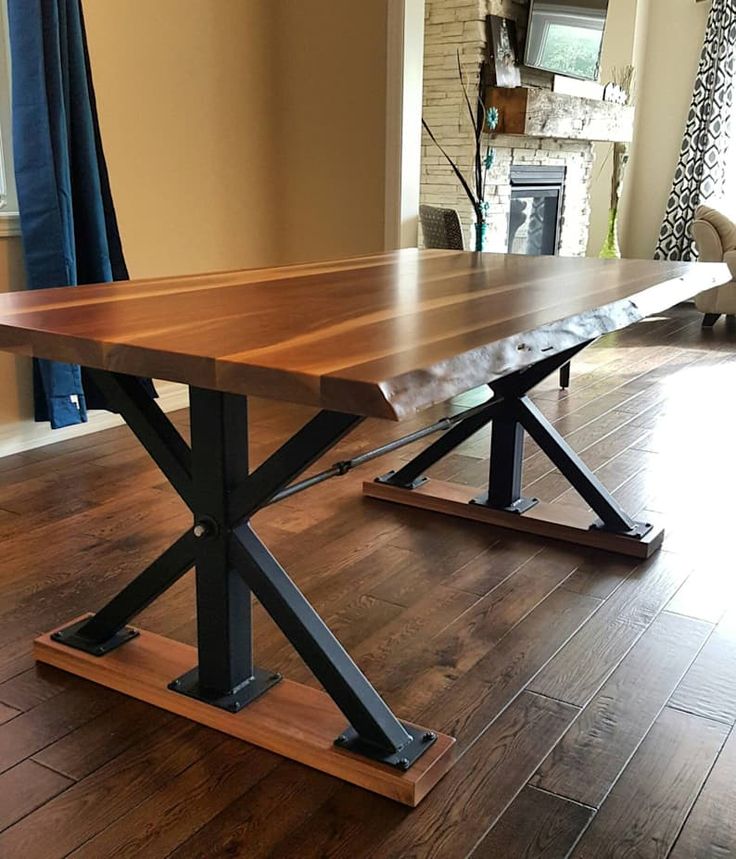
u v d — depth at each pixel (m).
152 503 2.79
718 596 2.21
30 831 1.38
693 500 2.89
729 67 6.58
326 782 1.50
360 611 2.11
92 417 3.56
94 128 3.22
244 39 4.04
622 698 1.76
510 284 2.06
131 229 3.64
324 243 4.37
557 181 6.19
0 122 3.17
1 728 1.64
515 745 1.61
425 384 1.13
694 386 4.41
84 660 1.81
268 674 1.77
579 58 5.87
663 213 7.24
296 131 4.30
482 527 2.64
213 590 1.64
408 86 4.00
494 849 1.35
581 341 1.60
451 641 1.98
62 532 2.55
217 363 1.18
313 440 1.45
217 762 1.55
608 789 1.49
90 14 3.30
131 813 1.42
